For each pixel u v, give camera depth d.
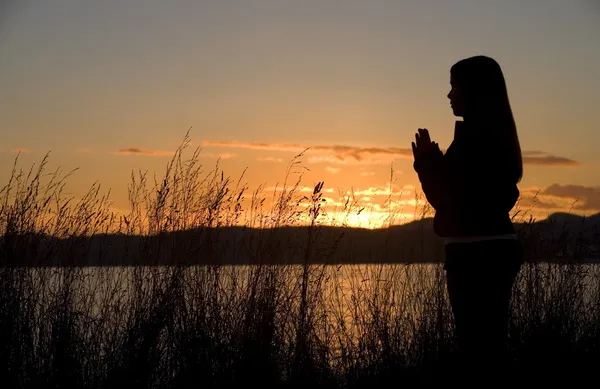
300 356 4.78
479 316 3.29
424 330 5.16
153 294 4.79
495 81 3.53
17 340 4.46
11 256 4.71
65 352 4.46
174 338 4.72
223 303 4.89
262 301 4.85
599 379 5.00
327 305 5.28
